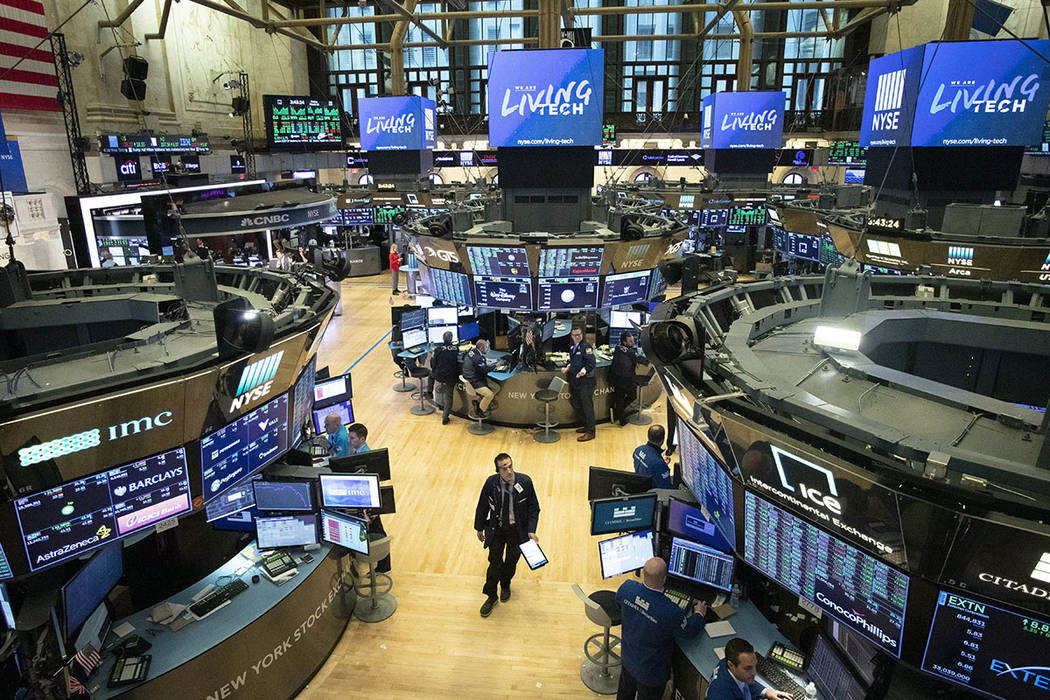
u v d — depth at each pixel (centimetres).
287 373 485
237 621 464
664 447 898
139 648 436
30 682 377
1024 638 254
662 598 423
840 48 3092
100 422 355
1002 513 236
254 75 2770
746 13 2309
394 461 911
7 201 948
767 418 313
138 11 1945
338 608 564
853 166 2730
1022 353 471
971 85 1006
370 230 2575
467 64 3341
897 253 976
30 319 553
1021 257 842
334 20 1952
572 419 1034
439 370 1016
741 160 2242
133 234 1384
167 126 2088
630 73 3228
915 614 278
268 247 2088
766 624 465
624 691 454
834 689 388
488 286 1071
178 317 550
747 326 462
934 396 345
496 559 581
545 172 1172
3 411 321
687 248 2047
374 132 2255
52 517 361
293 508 530
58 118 1550
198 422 409
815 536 313
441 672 530
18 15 1420
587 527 738
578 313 1249
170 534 580
